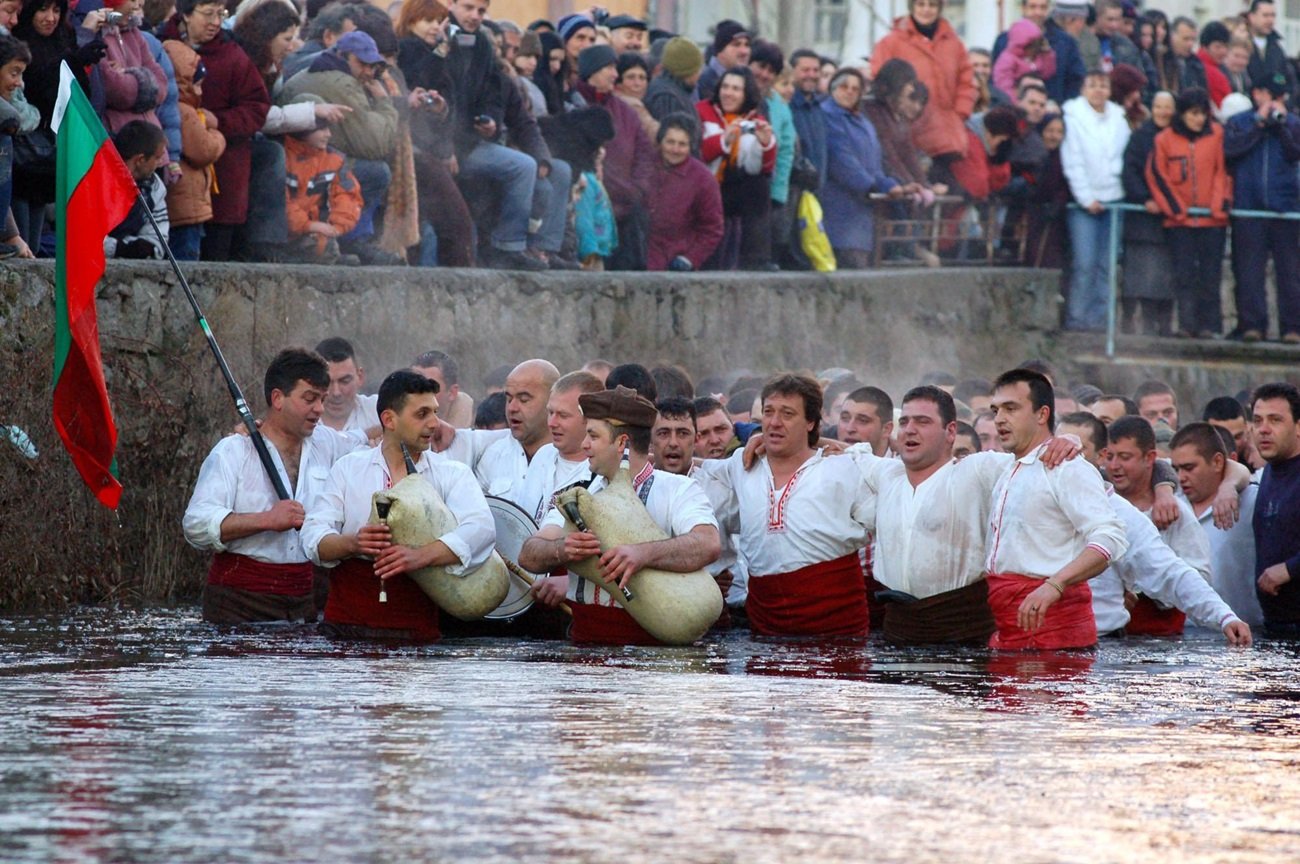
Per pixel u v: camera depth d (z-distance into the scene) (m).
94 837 11.05
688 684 18.17
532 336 39.53
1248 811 12.27
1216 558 28.94
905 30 50.91
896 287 49.94
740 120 45.31
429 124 37.75
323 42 36.16
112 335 30.03
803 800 12.32
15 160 28.86
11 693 16.73
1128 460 27.22
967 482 23.62
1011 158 52.38
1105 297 53.44
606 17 45.00
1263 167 53.19
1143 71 53.88
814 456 24.75
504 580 23.50
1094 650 23.06
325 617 23.42
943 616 23.59
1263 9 56.56
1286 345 53.66
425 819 11.60
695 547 22.59
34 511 27.44
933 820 11.80
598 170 42.12
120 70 30.20
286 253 35.09
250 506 24.75
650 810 11.92
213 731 14.66
